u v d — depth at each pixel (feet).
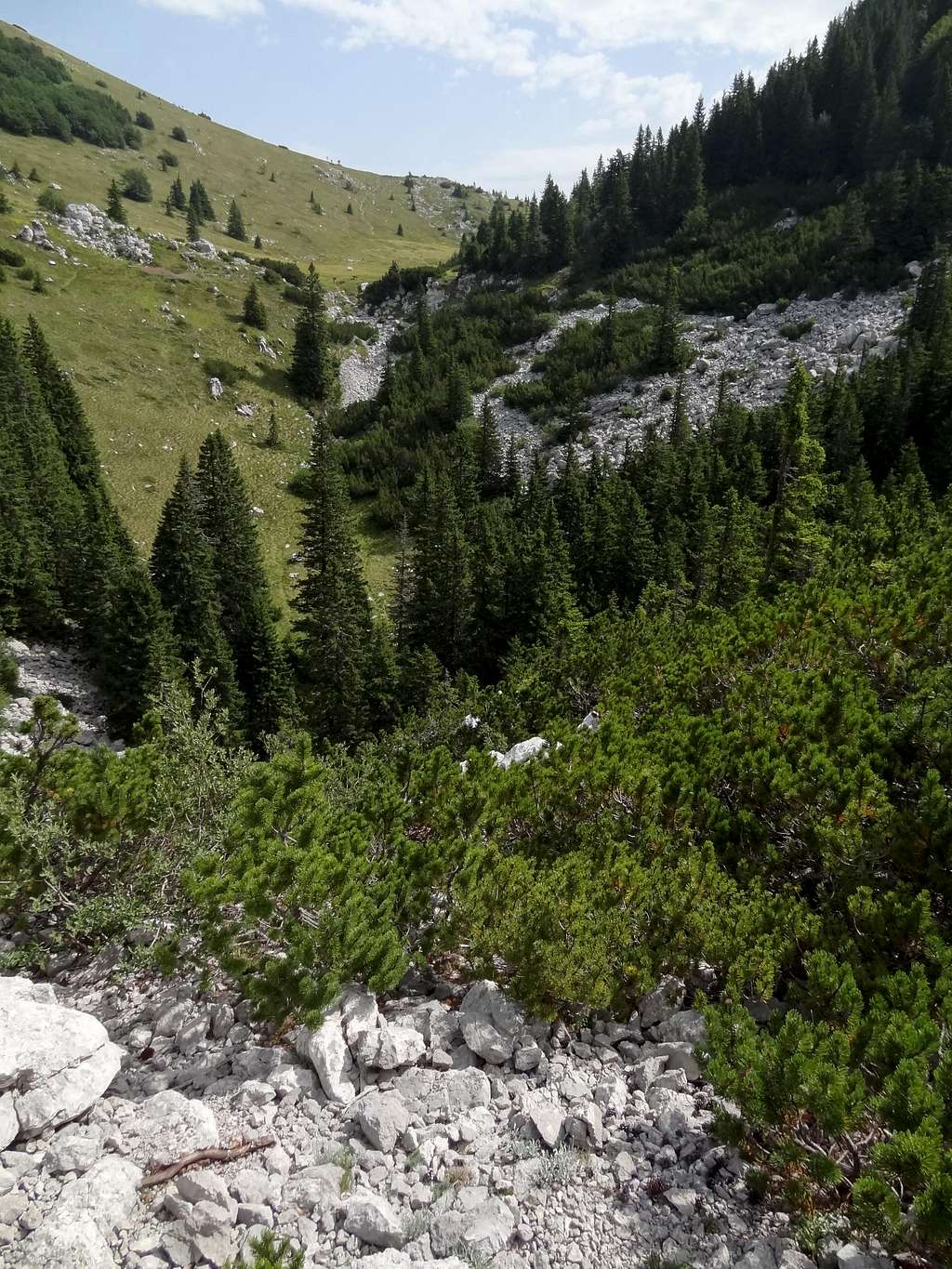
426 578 163.43
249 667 150.61
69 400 226.17
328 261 554.05
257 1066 23.81
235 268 408.67
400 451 282.15
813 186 354.54
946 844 27.12
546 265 396.78
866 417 200.85
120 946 29.96
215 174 653.71
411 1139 20.53
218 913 26.81
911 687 43.09
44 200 378.32
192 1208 17.69
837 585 66.74
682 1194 18.84
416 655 143.23
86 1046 22.24
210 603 148.77
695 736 40.91
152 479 243.60
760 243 324.80
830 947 25.94
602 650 71.92
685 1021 24.98
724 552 138.51
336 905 27.71
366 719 138.62
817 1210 17.90
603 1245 17.63
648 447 216.74
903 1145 16.01
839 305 273.13
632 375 284.61
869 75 341.21
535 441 276.00
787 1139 18.42
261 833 32.17
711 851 31.60
